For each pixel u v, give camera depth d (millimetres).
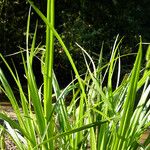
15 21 4660
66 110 672
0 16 4633
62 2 4738
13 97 642
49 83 567
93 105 644
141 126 632
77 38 4438
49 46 548
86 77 695
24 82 4496
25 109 643
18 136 750
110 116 638
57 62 4512
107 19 4625
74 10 4746
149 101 664
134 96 566
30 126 641
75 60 4332
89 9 4641
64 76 4566
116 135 587
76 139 647
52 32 540
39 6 4602
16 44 4668
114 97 687
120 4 4633
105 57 4223
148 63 616
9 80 4543
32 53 615
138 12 4656
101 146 635
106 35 4484
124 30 4551
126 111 576
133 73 557
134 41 4469
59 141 647
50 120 587
